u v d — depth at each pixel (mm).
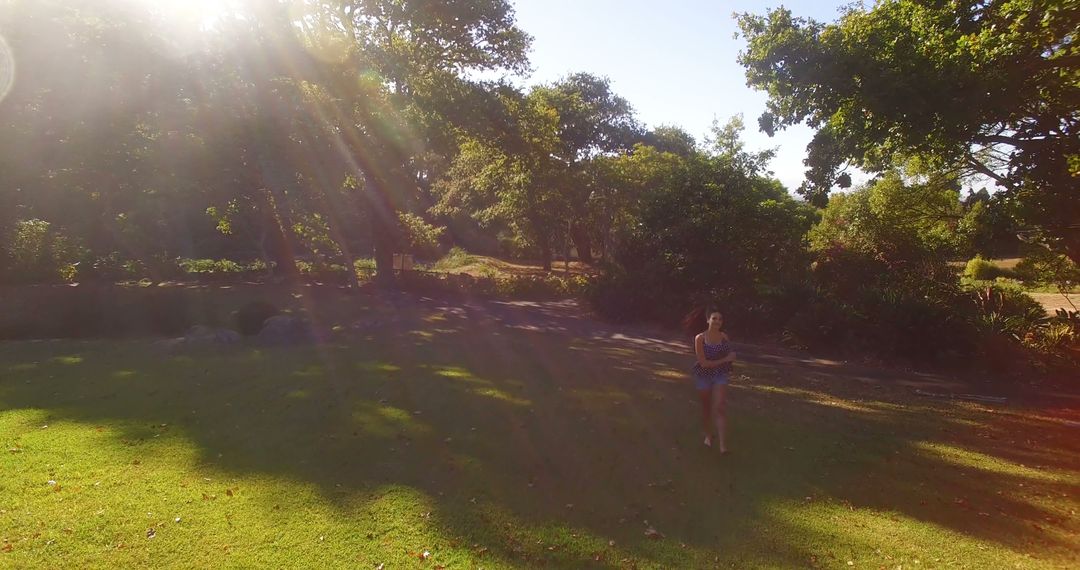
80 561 4129
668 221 19969
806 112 13031
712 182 19688
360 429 7176
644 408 8461
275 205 21969
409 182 27047
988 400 10297
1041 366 12180
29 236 25047
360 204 25359
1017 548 4648
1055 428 8398
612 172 33812
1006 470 6496
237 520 4781
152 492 5258
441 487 5520
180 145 17125
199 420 7422
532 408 8273
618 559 4340
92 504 4980
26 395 8547
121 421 7312
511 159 26016
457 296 25922
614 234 31672
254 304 15875
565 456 6414
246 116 16562
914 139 11859
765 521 5012
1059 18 9883
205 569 4086
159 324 16172
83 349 12469
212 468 5852
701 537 4711
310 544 4441
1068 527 5043
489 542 4539
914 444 7352
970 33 11898
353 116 20062
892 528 4945
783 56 12453
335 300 22578
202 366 10727
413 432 7090
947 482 6062
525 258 52250
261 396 8656
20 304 17672
